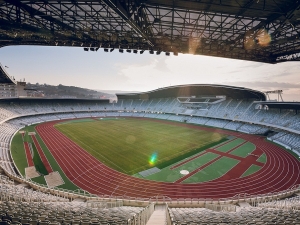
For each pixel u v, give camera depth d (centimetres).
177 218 986
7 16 1229
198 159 2908
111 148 3384
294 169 2572
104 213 1033
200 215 1121
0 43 1850
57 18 1341
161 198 1894
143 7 1112
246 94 5819
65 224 721
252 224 827
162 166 2636
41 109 7125
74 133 4541
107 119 7231
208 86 6272
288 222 869
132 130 5012
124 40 1535
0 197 1175
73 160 2803
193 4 1043
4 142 3456
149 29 1401
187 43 1544
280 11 1034
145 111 8450
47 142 3709
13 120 5469
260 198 1736
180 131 4956
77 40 1568
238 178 2319
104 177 2308
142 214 981
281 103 4484
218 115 6175
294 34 1371
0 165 2347
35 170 2431
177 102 7988
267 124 4681
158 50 1591
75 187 2073
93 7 1184
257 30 1317
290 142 3656
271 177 2347
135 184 2162
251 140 4088
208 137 4316
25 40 1642
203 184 2173
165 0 1011
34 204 1091
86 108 8638
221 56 1669
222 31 1409
